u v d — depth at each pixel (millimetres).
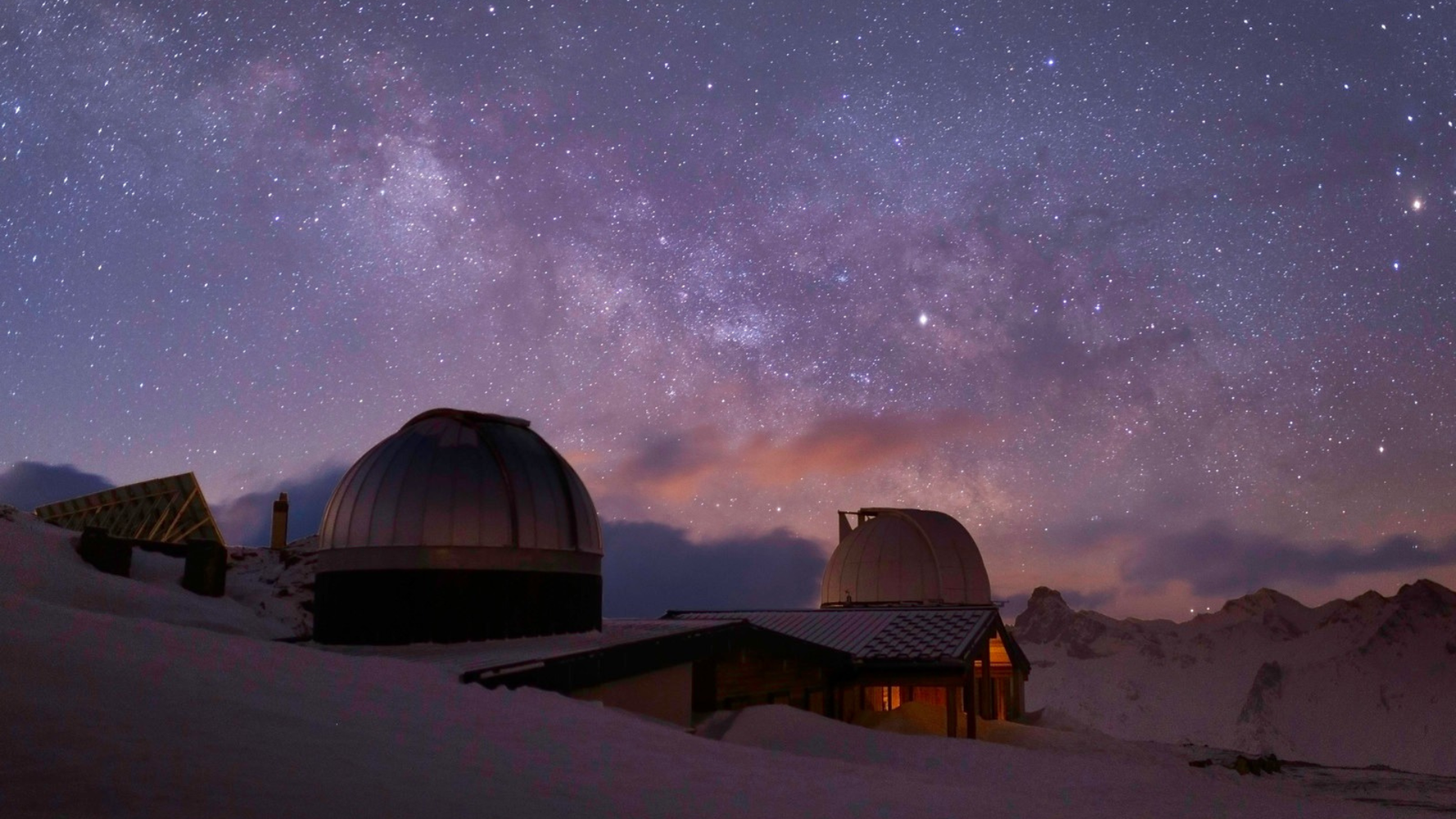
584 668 18062
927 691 33469
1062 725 36062
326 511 22984
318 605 22547
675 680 20797
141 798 5988
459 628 21141
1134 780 18953
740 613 34531
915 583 42094
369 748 8828
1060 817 11844
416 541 21391
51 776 6109
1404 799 23922
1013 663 36594
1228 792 19438
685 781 10188
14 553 25719
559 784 8875
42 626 11742
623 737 12781
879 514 45188
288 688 11383
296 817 6141
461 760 9195
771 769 12070
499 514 21969
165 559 30094
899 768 17609
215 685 10328
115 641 11797
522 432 24094
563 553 22828
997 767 19016
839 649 29062
